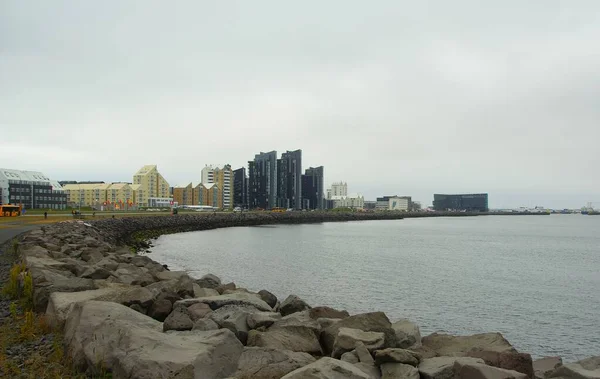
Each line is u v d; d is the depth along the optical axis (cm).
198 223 10988
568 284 3591
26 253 2191
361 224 16250
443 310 2559
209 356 769
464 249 6644
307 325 1112
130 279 1844
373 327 1080
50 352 897
